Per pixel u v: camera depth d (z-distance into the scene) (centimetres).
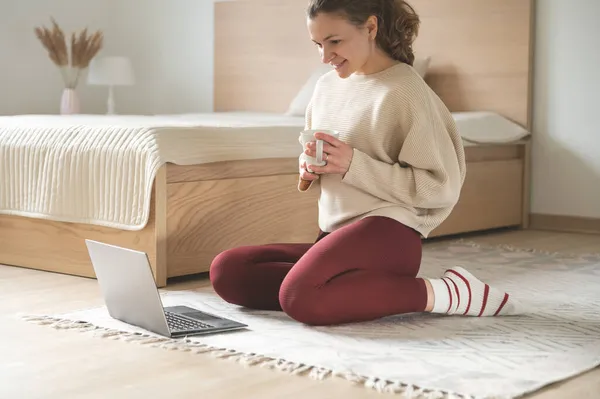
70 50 551
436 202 214
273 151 310
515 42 443
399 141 217
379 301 210
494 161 428
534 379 168
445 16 467
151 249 273
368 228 212
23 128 309
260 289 229
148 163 270
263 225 309
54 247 299
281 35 521
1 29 516
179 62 569
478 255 347
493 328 213
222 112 516
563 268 315
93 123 309
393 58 219
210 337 202
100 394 161
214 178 289
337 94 225
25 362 183
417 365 178
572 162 437
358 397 160
